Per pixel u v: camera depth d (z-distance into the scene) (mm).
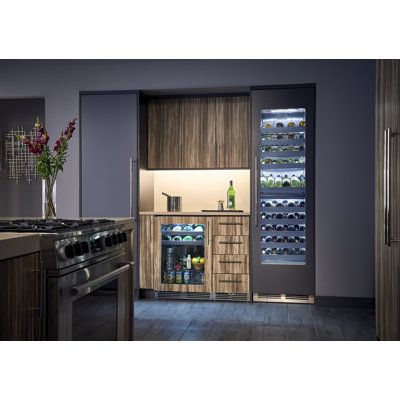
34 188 6258
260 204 4543
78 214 4785
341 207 4391
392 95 2697
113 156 4715
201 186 5180
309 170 4434
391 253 2727
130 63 4707
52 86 4840
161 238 4668
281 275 4465
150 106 4992
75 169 4797
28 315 1694
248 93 4840
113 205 4711
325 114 4410
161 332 3486
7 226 1997
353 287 4371
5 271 1540
